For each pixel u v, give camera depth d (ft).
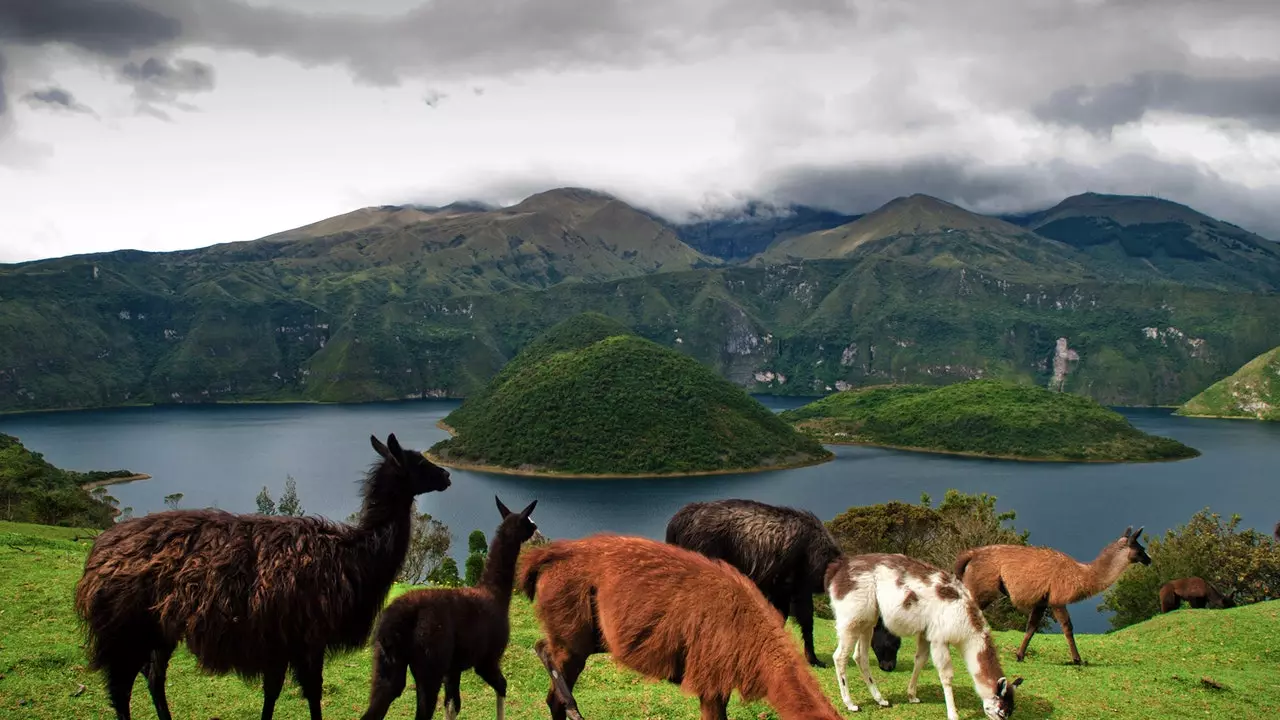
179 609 22.72
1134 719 32.09
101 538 23.99
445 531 154.81
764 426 578.66
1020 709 32.89
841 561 34.17
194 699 30.37
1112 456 580.30
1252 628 48.14
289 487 350.02
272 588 23.11
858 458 577.02
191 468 530.27
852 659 40.70
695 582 22.22
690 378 602.03
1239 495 443.32
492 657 26.71
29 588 43.29
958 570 45.06
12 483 220.02
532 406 570.46
